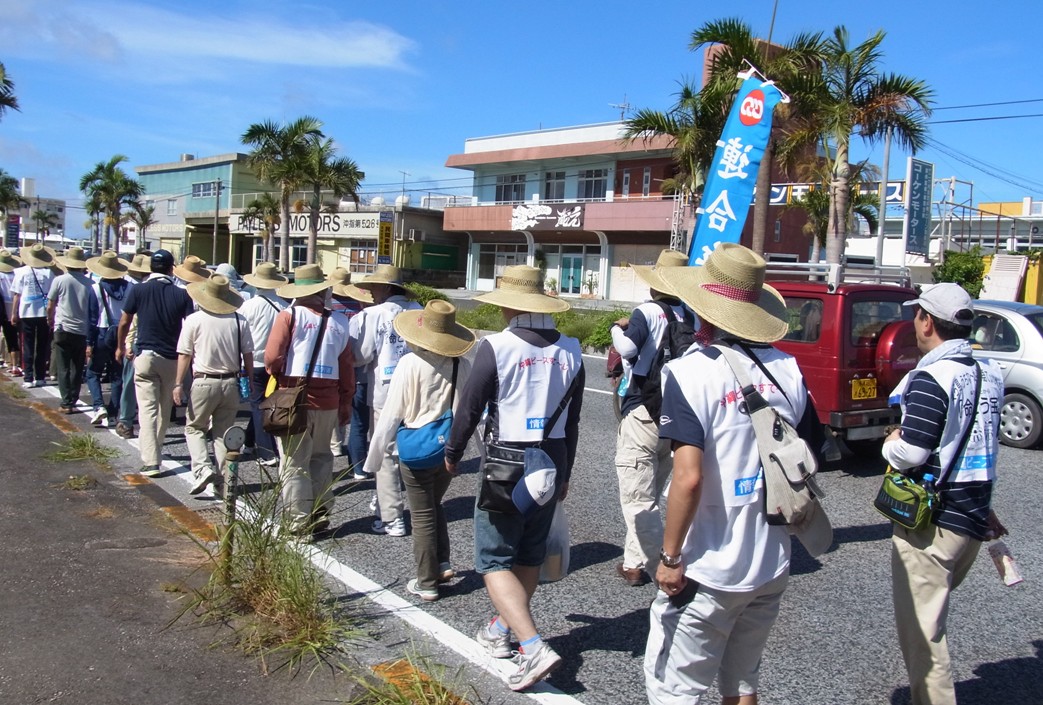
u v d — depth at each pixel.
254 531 4.60
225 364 6.57
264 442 6.89
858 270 8.70
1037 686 4.08
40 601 4.48
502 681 3.87
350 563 5.39
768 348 2.93
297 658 3.99
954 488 3.29
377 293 6.66
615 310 25.33
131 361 8.55
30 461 7.46
